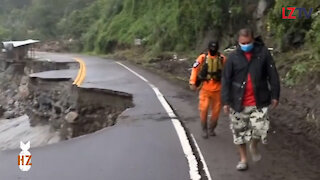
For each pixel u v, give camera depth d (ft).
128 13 153.69
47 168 19.24
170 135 24.91
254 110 16.89
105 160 20.30
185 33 88.07
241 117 17.28
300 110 29.73
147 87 48.34
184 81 55.67
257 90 16.74
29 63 118.83
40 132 55.62
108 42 151.33
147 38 119.34
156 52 98.07
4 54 137.80
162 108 34.37
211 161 19.66
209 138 23.99
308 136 24.40
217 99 23.25
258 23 61.00
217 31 73.20
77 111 46.88
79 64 92.79
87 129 45.52
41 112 62.18
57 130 53.21
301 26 43.80
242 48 16.92
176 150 21.68
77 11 223.92
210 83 22.97
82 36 199.72
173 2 113.29
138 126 27.76
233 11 67.51
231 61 17.15
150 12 135.54
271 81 16.74
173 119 29.66
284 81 38.58
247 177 17.35
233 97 17.22
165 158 20.36
